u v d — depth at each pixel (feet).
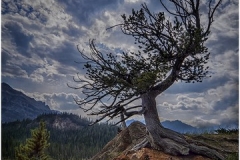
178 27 41.52
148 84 37.35
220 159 39.47
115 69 41.22
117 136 58.03
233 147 45.52
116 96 40.88
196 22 44.50
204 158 38.75
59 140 591.78
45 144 53.88
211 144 45.85
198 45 39.19
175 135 41.57
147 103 42.29
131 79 41.81
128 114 41.98
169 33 42.01
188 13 44.73
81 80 43.11
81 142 568.41
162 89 43.11
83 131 652.07
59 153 417.90
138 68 41.16
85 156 475.72
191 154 40.04
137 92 39.27
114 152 52.49
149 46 41.78
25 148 52.65
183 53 40.55
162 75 37.45
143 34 43.42
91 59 43.37
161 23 42.32
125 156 42.11
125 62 41.78
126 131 56.44
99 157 53.83
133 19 44.09
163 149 39.86
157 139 40.37
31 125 631.97
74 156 438.40
